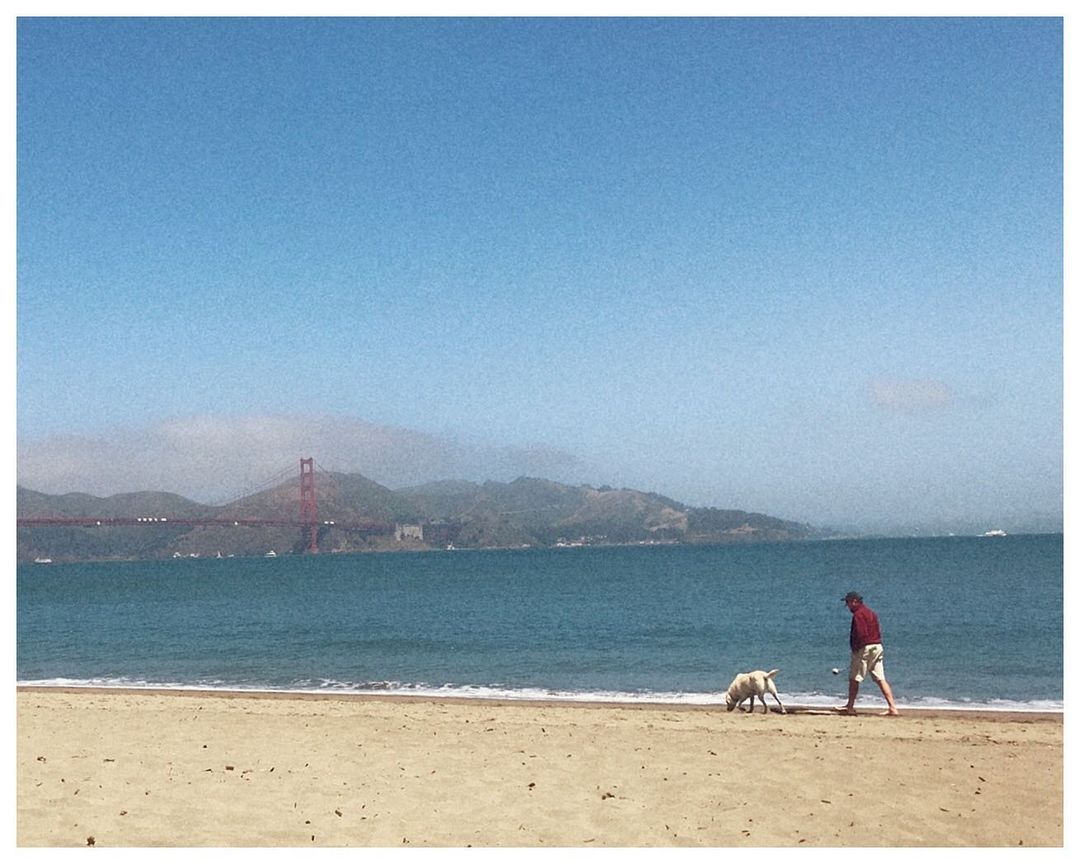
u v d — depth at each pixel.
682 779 8.13
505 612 38.16
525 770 8.48
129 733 10.56
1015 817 7.02
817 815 7.07
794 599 41.62
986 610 31.56
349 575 103.50
